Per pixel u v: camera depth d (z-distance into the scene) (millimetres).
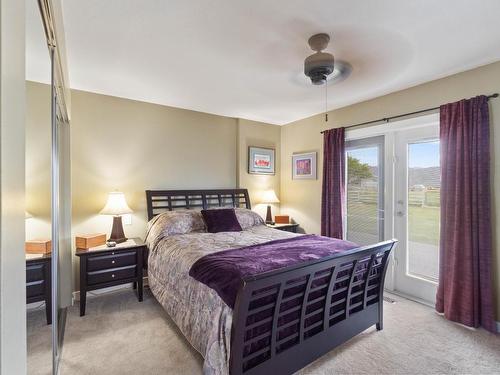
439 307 2627
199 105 3658
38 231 1254
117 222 3068
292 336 1721
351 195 3691
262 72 2586
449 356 1981
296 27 1859
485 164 2338
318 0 1593
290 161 4578
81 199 3070
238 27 1863
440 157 2633
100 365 1877
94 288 2672
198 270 1910
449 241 2539
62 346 2076
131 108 3402
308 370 1824
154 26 1858
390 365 1879
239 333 1440
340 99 3371
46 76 1265
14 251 458
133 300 2967
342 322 2021
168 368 1854
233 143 4324
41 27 1135
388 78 2701
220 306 1615
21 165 508
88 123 3117
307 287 1727
